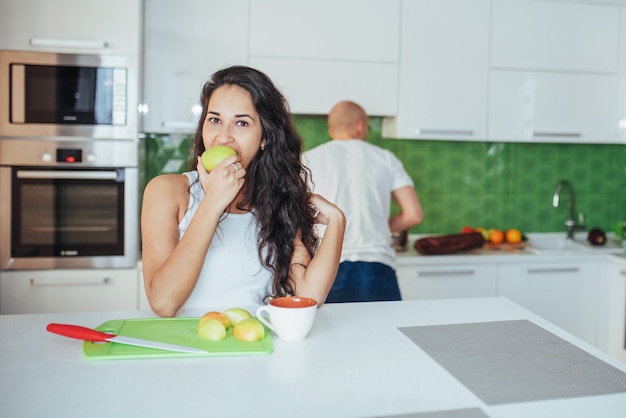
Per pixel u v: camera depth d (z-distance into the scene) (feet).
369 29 10.11
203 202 4.45
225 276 4.84
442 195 11.78
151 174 10.82
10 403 2.98
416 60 10.29
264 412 2.93
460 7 10.35
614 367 3.63
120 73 8.87
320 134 11.19
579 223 12.37
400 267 9.98
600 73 10.94
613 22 10.89
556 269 10.51
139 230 9.80
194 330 4.09
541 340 4.11
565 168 12.20
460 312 4.80
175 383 3.25
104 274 9.07
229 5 9.68
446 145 11.69
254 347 3.74
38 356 3.63
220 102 4.70
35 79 8.70
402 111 10.32
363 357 3.71
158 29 9.52
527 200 12.12
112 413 2.89
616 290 10.50
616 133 11.10
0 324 4.27
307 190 5.21
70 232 8.97
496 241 11.35
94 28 8.77
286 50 9.89
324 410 2.96
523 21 10.57
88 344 3.77
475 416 2.93
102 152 8.93
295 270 5.01
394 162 8.88
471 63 10.46
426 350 3.87
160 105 9.62
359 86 10.15
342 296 8.09
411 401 3.09
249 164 4.95
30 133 8.75
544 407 3.07
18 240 8.87
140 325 4.19
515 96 10.66
